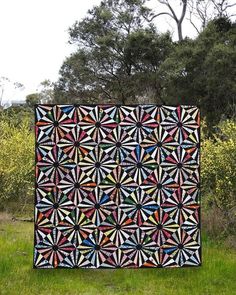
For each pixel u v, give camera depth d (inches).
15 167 446.9
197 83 864.9
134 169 272.1
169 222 273.7
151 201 273.0
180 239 274.5
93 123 270.4
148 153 273.0
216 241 337.1
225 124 455.8
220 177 348.5
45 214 267.9
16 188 470.3
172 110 275.0
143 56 1129.4
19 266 275.0
